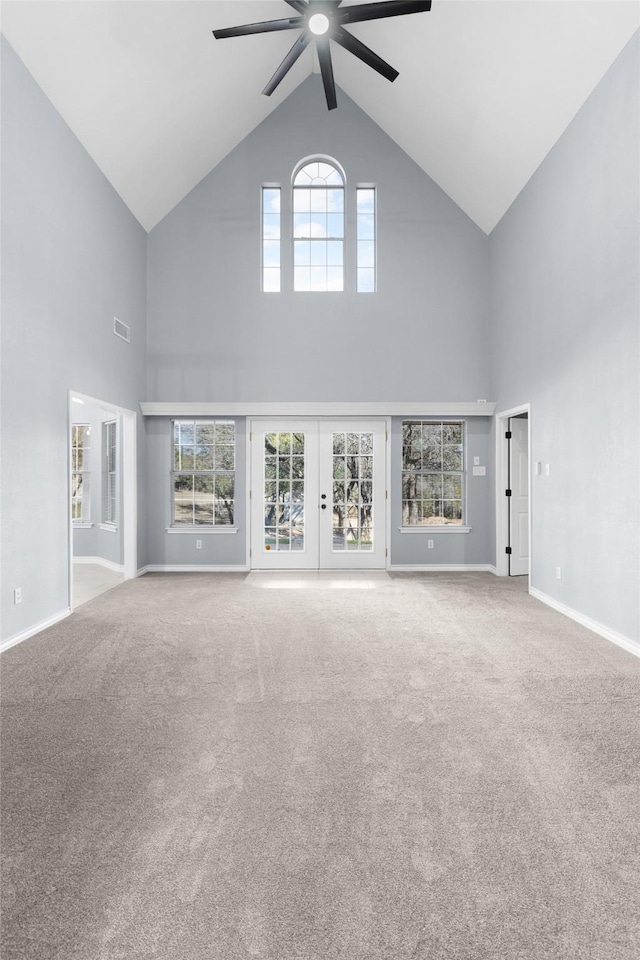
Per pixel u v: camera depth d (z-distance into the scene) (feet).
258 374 22.38
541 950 4.50
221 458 22.76
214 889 5.14
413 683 10.31
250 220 22.45
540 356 17.21
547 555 16.67
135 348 20.97
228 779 7.04
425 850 5.69
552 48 13.75
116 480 23.62
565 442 15.40
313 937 4.60
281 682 10.37
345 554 22.66
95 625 14.33
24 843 5.78
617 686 10.15
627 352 12.26
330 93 15.23
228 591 18.58
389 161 22.58
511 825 6.12
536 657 11.78
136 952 4.46
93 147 16.43
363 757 7.59
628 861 5.55
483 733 8.30
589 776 7.13
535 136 16.43
